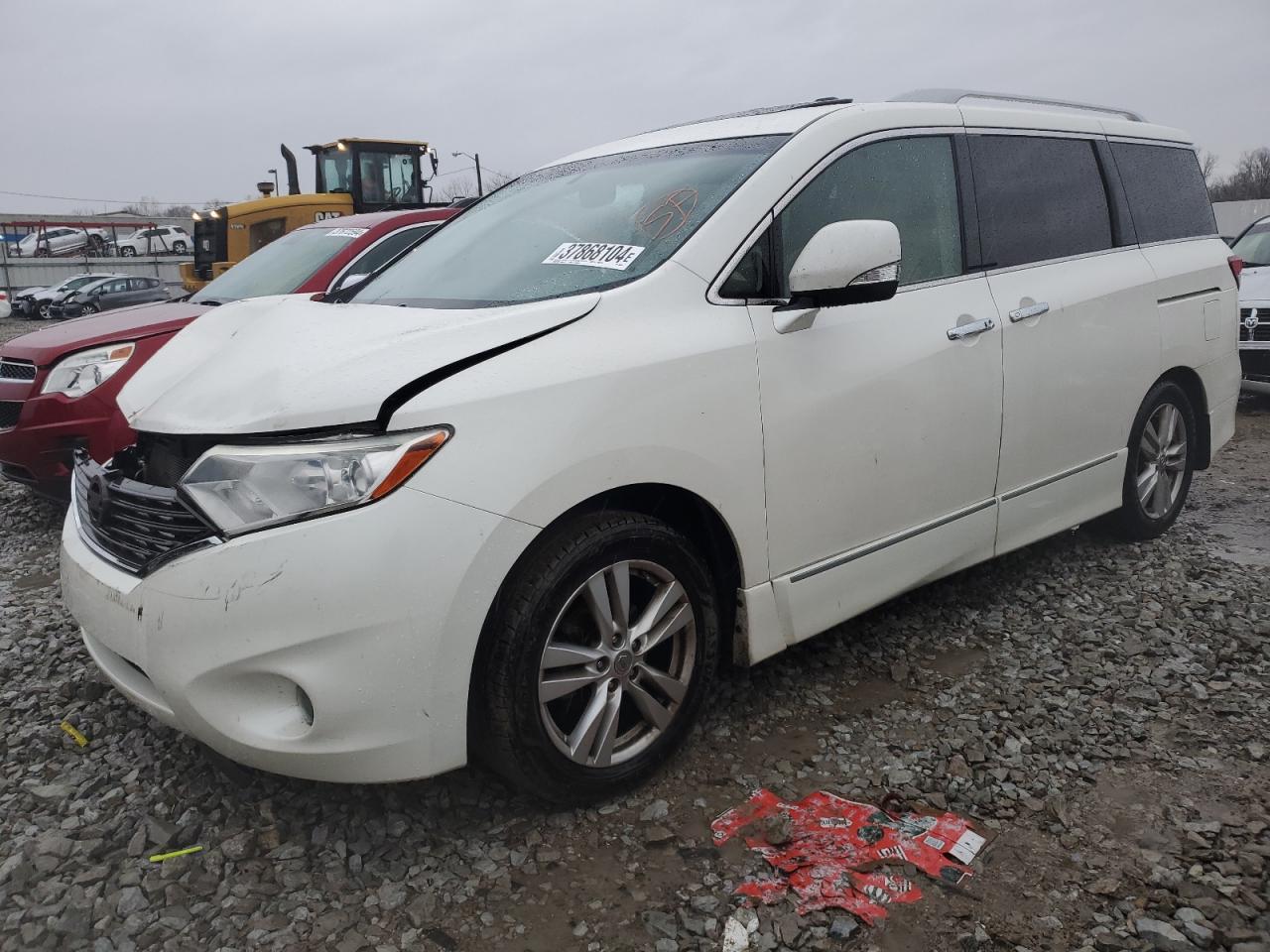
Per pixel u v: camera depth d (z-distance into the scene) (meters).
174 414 2.50
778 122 3.21
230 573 2.19
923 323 3.23
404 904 2.28
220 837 2.52
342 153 11.97
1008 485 3.64
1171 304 4.37
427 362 2.31
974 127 3.63
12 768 2.93
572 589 2.45
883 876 2.32
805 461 2.89
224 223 10.72
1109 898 2.23
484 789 2.71
